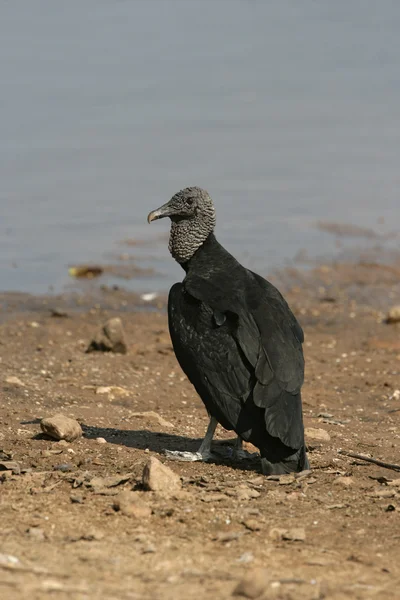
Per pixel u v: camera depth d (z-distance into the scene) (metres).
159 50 44.34
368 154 29.30
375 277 19.95
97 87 36.19
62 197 24.50
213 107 34.44
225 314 8.80
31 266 19.88
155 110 33.56
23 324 16.30
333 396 12.62
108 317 17.08
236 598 5.83
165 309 17.81
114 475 8.52
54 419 9.57
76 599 5.63
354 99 36.41
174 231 9.88
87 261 20.22
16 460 8.98
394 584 6.25
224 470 8.95
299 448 8.40
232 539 6.95
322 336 16.28
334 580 6.27
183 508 7.60
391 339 16.05
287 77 39.81
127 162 27.52
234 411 8.56
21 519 7.20
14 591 5.68
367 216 23.73
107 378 12.83
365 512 7.78
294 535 7.02
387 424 11.20
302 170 27.53
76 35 46.91
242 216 23.48
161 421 10.71
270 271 20.11
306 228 22.84
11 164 27.09
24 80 36.88
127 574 6.16
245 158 28.39
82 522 7.20
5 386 11.60
